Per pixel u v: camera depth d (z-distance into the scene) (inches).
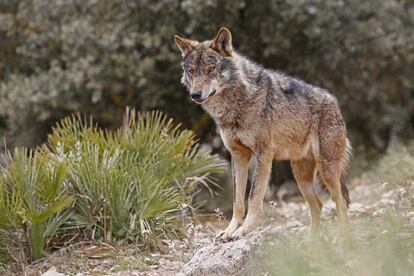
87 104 855.1
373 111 999.0
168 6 824.9
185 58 448.5
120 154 477.4
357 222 462.9
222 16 825.5
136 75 815.7
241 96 429.7
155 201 456.4
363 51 874.1
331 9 850.8
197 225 479.5
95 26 836.6
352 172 864.3
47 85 842.8
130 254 434.9
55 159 462.9
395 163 711.1
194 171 515.5
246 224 420.5
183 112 892.0
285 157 443.8
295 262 331.3
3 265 425.7
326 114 450.3
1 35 924.6
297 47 867.4
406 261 323.3
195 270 372.8
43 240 435.8
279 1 821.9
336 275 336.5
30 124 901.8
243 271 363.9
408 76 978.1
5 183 449.4
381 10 890.7
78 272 412.8
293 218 532.1
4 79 937.5
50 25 871.1
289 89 442.0
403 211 443.2
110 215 454.0
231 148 441.1
